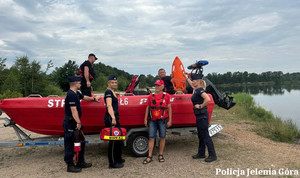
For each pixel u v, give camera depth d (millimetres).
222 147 5797
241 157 5008
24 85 27297
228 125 8992
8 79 25750
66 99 4125
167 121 5020
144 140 5148
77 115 4098
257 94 40344
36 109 4758
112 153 4391
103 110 5027
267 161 4746
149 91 6633
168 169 4340
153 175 4062
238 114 12094
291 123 9492
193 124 5629
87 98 4840
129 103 5125
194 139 6781
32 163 4793
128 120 5180
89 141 4840
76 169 4246
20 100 4707
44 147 6051
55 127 4969
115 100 4445
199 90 4723
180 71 6047
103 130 4262
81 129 4328
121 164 4488
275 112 15742
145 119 4887
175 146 6043
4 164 4738
